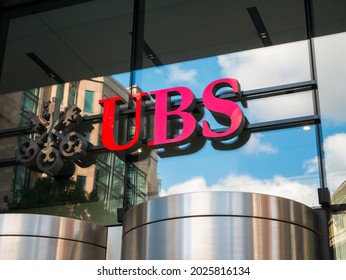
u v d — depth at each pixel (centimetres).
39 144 857
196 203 632
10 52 999
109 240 761
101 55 934
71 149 834
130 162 809
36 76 953
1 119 924
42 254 686
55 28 995
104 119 834
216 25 896
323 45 809
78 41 967
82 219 800
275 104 784
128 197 789
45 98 923
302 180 727
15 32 1017
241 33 873
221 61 852
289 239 630
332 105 761
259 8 884
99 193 808
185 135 776
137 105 827
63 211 816
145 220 655
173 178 779
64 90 917
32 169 856
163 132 792
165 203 647
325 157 731
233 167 760
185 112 794
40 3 1029
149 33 927
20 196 845
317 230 677
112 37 948
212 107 789
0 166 873
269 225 626
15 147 888
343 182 710
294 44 827
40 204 831
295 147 748
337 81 775
